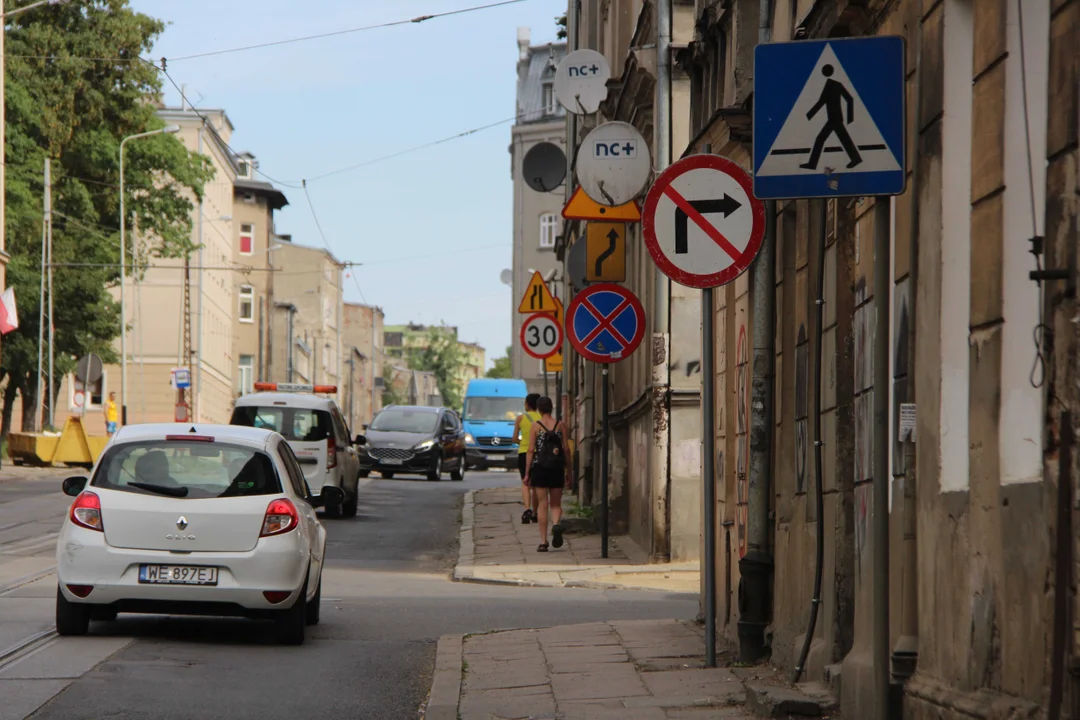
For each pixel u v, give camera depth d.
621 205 21.75
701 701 10.89
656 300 22.86
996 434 7.71
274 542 14.35
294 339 140.38
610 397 29.69
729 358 14.85
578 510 30.44
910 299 9.28
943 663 8.48
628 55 25.64
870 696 9.31
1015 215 7.62
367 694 11.83
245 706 11.11
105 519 14.29
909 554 9.29
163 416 99.25
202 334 103.44
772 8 14.09
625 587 20.34
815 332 11.47
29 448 54.41
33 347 66.69
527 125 105.81
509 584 21.03
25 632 14.59
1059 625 6.68
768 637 12.82
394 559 25.06
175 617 16.34
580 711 10.70
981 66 8.04
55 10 60.62
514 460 67.19
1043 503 7.00
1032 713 7.03
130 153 67.50
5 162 61.06
